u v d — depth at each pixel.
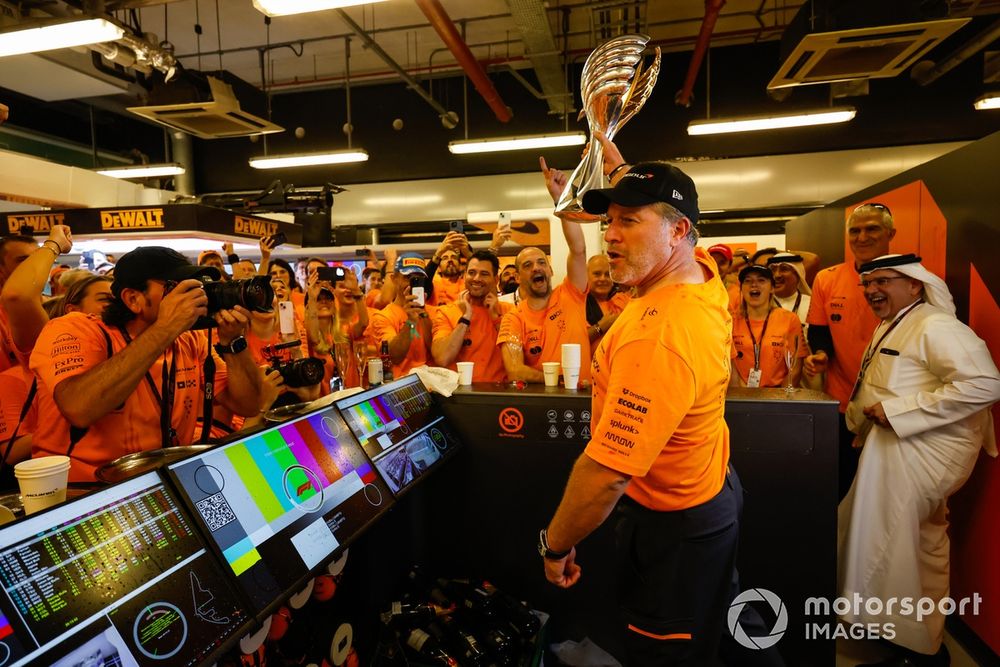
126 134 9.12
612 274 1.28
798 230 5.23
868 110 7.02
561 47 6.93
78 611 0.73
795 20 4.02
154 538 0.87
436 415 2.01
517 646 1.78
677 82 7.52
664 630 1.29
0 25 3.55
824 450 1.80
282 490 1.17
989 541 2.30
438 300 4.09
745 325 3.19
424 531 2.14
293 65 7.68
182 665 0.82
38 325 2.03
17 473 0.93
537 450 2.02
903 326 2.32
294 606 1.22
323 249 5.16
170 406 1.44
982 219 2.47
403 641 1.73
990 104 5.52
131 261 1.35
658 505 1.29
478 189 8.31
